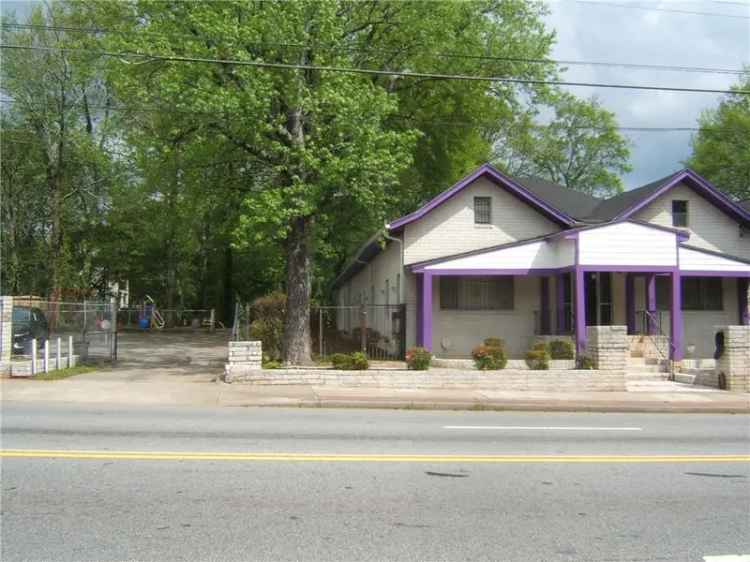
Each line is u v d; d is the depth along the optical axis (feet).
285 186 63.67
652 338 71.41
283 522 20.03
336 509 21.40
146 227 131.54
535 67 100.12
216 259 165.99
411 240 76.18
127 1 69.56
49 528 19.20
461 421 42.11
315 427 37.45
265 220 57.31
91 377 60.34
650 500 23.38
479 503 22.52
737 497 23.95
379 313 90.99
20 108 113.80
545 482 25.57
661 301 78.33
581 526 20.34
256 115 58.23
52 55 110.32
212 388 54.29
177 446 30.60
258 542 18.28
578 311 66.85
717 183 133.18
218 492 23.00
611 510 22.06
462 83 98.02
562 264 70.18
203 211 79.36
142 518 20.17
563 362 62.85
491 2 100.12
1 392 50.14
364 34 75.51
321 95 58.59
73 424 36.42
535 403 50.57
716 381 61.05
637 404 51.42
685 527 20.45
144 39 60.64
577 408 50.19
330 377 57.06
